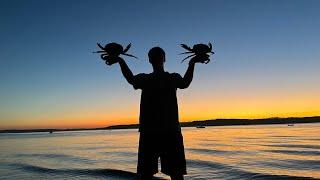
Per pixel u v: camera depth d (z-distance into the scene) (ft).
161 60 12.50
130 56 11.81
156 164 12.11
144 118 12.12
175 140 12.01
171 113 12.09
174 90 12.28
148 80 12.14
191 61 12.05
